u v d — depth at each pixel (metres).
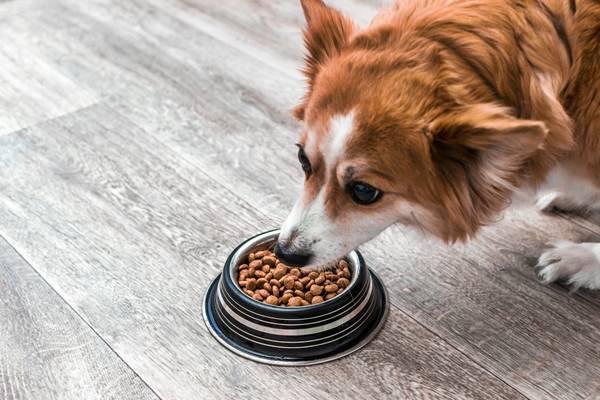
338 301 0.89
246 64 1.30
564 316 0.93
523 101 0.81
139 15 1.44
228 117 1.20
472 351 0.90
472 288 0.96
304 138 0.83
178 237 1.02
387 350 0.90
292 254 0.85
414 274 0.98
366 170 0.80
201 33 1.38
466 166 0.80
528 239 1.01
